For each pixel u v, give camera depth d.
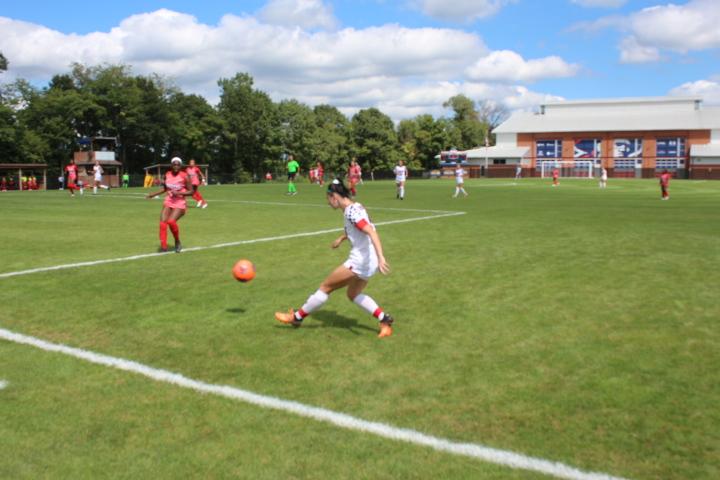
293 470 3.55
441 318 6.75
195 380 4.93
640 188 44.44
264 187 44.66
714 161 78.00
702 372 5.04
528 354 5.52
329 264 10.32
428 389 4.72
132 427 4.11
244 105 83.25
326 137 89.81
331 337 6.09
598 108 93.44
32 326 6.48
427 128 100.19
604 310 7.04
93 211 21.77
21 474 3.54
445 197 31.50
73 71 74.12
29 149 61.66
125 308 7.25
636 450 3.75
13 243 13.00
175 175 11.63
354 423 4.13
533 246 12.36
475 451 3.74
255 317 6.86
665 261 10.41
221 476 3.49
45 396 4.63
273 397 4.58
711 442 3.84
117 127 72.31
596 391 4.66
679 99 89.94
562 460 3.63
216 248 12.24
